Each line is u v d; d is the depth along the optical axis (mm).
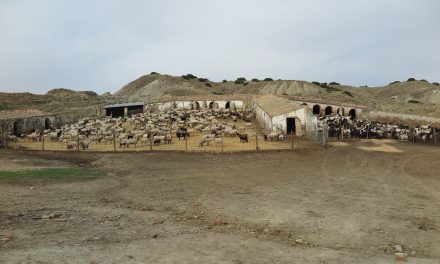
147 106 94750
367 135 51438
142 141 46438
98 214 18578
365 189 24422
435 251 14492
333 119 66062
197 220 17953
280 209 19750
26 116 65125
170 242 14820
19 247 13656
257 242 15047
